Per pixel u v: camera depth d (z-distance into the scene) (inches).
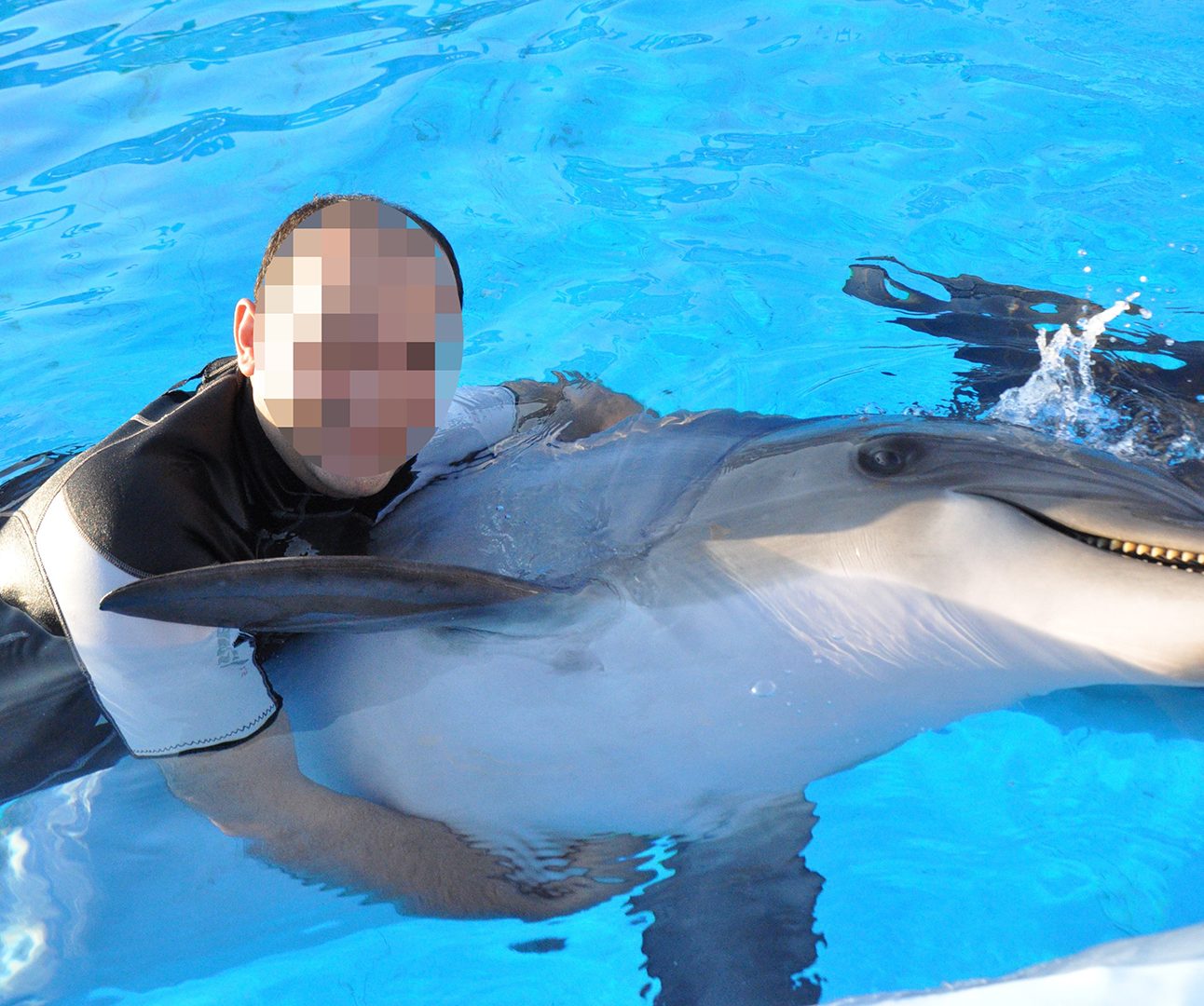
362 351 99.3
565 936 96.6
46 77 251.9
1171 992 55.7
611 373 163.3
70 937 96.8
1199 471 118.8
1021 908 96.2
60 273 191.6
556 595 103.7
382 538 114.7
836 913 97.0
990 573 98.1
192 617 90.4
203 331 176.1
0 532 105.7
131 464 97.3
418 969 95.3
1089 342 157.4
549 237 196.4
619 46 257.0
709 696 103.2
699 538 108.2
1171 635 92.9
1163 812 103.7
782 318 174.4
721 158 215.6
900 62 243.6
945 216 195.6
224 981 94.9
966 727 113.5
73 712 105.1
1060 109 222.5
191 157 221.5
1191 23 250.1
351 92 241.0
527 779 103.3
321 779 102.0
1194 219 189.3
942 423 114.9
